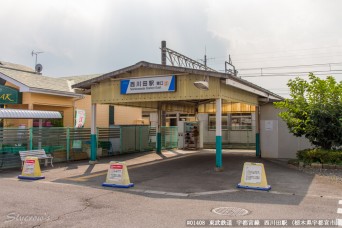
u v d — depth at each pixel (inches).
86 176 477.4
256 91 619.2
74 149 658.8
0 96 685.3
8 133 540.4
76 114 754.2
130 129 826.2
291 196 351.3
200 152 860.6
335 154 538.3
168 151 882.1
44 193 361.7
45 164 567.2
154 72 556.1
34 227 243.8
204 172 510.6
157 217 271.7
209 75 502.3
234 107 908.6
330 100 571.5
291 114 597.9
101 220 262.4
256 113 748.0
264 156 725.9
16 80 669.3
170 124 1295.5
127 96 581.9
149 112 1333.7
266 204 316.2
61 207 301.6
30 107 675.4
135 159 690.2
